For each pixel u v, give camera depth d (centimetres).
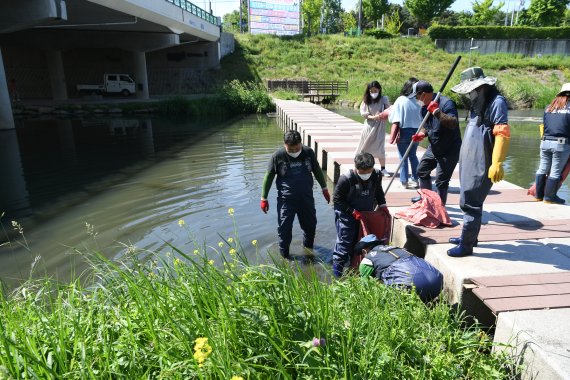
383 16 5244
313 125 1310
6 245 493
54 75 2623
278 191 455
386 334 241
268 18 3888
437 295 322
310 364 209
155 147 1190
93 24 2131
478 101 324
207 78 3117
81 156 1060
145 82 2781
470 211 340
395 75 3067
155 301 239
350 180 406
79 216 593
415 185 586
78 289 302
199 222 560
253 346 219
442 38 3591
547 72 3019
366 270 356
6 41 2473
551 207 483
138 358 210
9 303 271
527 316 263
